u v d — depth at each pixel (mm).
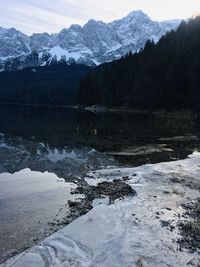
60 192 16312
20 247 10516
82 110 107562
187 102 84375
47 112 89188
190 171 20281
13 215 13078
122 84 113812
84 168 21719
